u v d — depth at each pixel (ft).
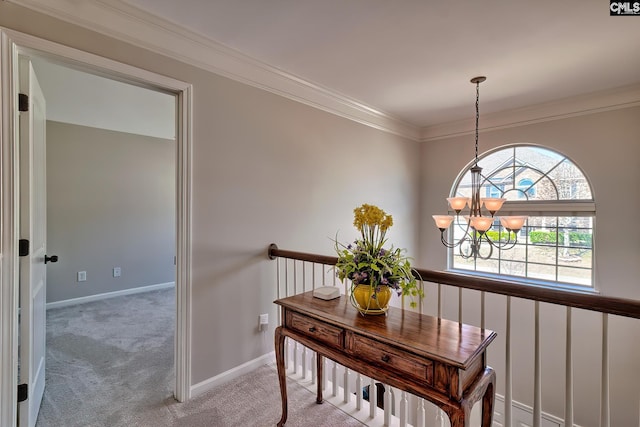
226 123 7.31
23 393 5.35
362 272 4.88
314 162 9.38
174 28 6.23
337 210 10.10
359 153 10.89
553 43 6.77
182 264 6.65
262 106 8.04
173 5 5.60
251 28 6.31
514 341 11.05
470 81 8.80
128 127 14.23
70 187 13.56
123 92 9.93
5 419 4.70
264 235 8.13
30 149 5.35
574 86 9.10
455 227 13.16
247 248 7.77
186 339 6.66
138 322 11.35
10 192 4.74
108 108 11.48
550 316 10.34
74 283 13.62
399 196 12.70
